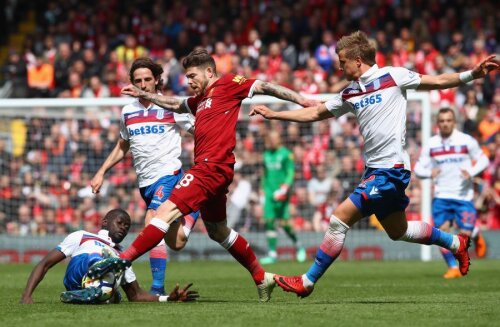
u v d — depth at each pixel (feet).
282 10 217.56
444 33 208.33
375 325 53.62
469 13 214.28
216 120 68.18
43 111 159.02
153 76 76.28
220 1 226.99
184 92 197.77
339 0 219.20
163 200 75.77
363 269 128.26
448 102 187.42
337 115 68.23
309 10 218.59
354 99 66.85
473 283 99.50
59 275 115.44
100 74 205.77
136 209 162.71
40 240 156.87
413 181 166.30
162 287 77.00
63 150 168.86
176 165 77.46
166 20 227.40
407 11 212.23
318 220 166.61
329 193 166.40
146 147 77.15
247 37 217.56
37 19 247.70
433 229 70.08
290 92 68.54
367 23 211.61
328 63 202.28
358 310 62.03
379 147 66.28
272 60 198.80
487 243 155.22
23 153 171.01
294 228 167.32
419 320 56.18
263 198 163.32
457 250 70.90
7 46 249.14
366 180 66.69
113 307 64.39
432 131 177.68
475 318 57.41
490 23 208.85
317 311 61.21
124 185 164.66
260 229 166.50
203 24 222.07
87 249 68.44
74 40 228.43
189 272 123.75
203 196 67.21
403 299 74.69
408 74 66.28
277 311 61.21
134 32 228.02
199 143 68.64
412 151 168.86
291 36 211.41
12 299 75.56
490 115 182.60
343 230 66.95
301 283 67.87
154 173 77.20
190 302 70.23
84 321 55.57
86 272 67.26
